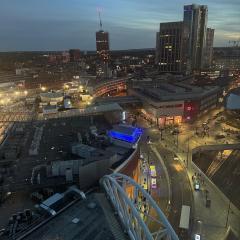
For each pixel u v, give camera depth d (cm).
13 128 13362
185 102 18738
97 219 6169
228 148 14050
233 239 7700
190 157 13075
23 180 8062
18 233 5775
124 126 11600
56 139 11712
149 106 19588
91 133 12319
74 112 15812
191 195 9769
